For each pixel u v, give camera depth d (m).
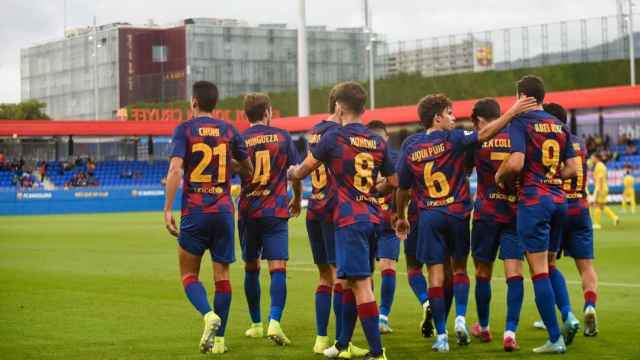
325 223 18.70
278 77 188.50
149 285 30.31
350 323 18.11
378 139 17.67
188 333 20.86
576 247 20.52
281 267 20.11
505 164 18.20
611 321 21.86
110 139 133.50
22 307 25.06
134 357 18.20
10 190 98.62
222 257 18.86
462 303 19.25
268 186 20.31
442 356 18.17
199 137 18.64
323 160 17.45
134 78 190.50
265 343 19.84
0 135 110.62
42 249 47.19
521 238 18.45
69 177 117.50
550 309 18.20
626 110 101.62
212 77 183.00
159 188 105.38
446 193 19.00
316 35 191.50
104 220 79.81
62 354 18.52
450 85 132.38
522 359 17.73
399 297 26.69
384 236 21.45
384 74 144.50
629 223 61.81
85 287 29.78
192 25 185.88
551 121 18.44
